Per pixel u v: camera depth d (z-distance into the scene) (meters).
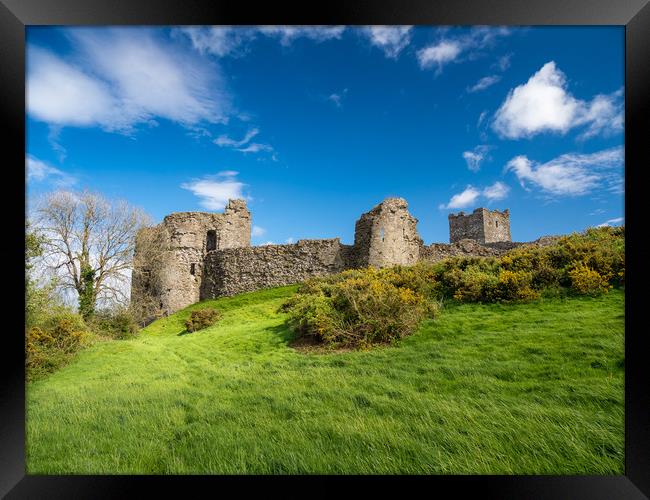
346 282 16.20
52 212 24.23
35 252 19.06
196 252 36.59
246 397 9.55
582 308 12.09
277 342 15.02
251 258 34.25
